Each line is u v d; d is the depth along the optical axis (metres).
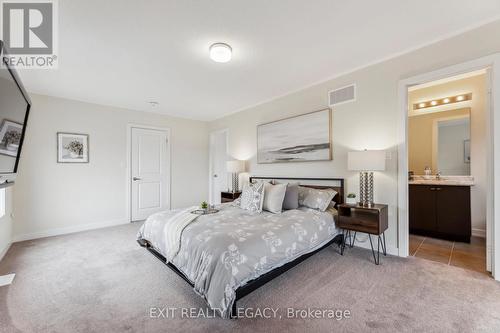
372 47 2.44
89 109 4.07
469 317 1.54
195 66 2.78
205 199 5.70
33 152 3.50
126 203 4.46
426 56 2.39
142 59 2.59
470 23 2.06
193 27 2.04
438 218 3.30
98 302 1.75
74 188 3.87
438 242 3.13
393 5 1.81
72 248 2.98
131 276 2.18
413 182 3.55
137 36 2.15
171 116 5.15
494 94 2.01
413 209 3.53
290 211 2.77
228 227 2.05
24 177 3.41
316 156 3.36
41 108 3.60
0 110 1.29
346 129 3.07
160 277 2.16
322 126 3.29
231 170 4.40
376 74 2.78
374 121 2.80
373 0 1.75
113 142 4.33
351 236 2.98
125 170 4.46
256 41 2.28
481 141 3.30
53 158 3.68
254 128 4.43
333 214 2.81
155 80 3.19
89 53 2.45
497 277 2.03
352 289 1.91
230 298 1.50
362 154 2.59
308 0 1.74
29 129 3.49
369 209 2.44
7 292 1.90
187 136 5.41
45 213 3.58
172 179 5.14
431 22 2.03
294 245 2.07
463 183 3.23
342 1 1.75
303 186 3.42
